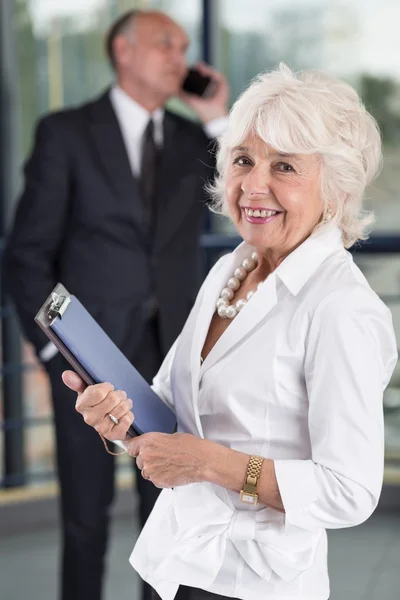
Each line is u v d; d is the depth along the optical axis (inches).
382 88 210.7
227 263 83.8
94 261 143.6
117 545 186.7
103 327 142.3
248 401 74.5
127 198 144.1
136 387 81.0
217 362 76.2
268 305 74.1
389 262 206.1
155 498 148.6
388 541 188.4
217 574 76.2
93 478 143.9
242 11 212.2
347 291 71.3
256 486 71.4
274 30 212.2
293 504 70.4
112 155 144.9
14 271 143.5
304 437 74.1
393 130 210.7
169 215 147.4
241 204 75.9
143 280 144.6
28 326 142.9
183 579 76.1
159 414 81.7
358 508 69.9
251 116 73.2
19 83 211.0
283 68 75.4
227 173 77.6
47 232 143.3
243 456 72.3
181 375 79.9
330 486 69.9
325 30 210.8
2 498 195.8
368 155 75.5
